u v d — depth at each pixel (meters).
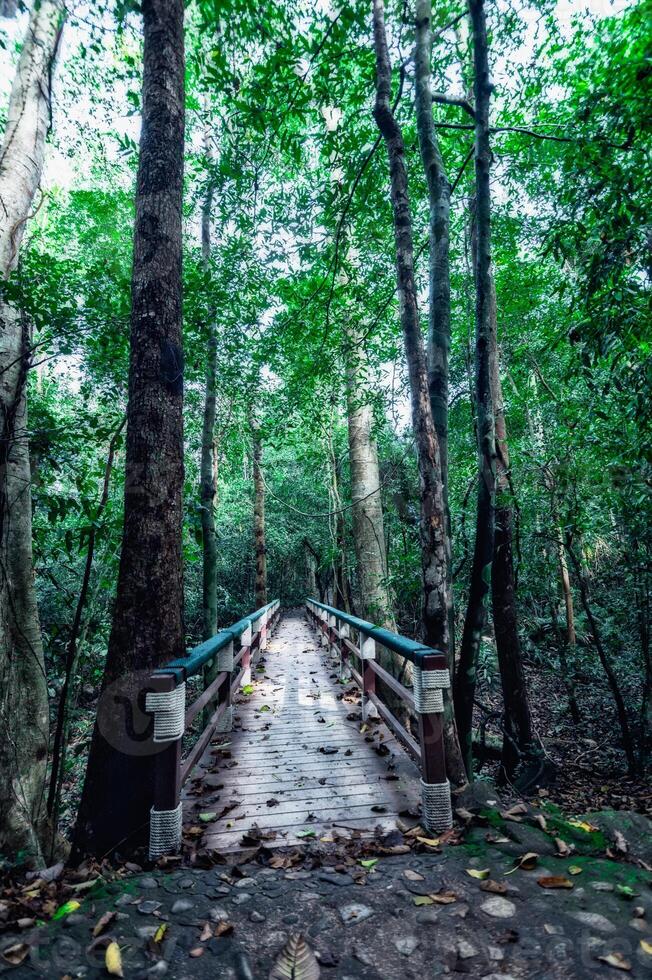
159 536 2.98
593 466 5.67
